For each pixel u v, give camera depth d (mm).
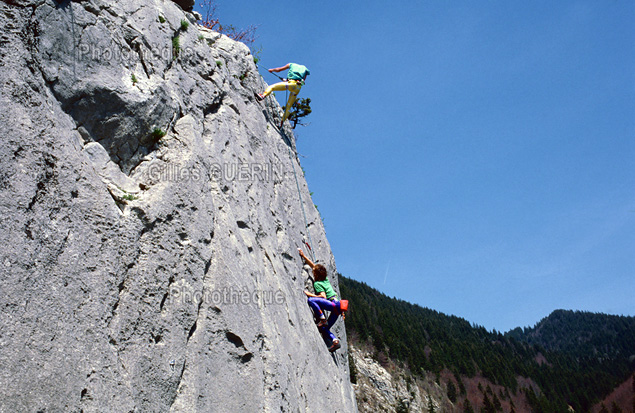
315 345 7988
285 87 10578
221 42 9672
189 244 5523
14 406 3291
